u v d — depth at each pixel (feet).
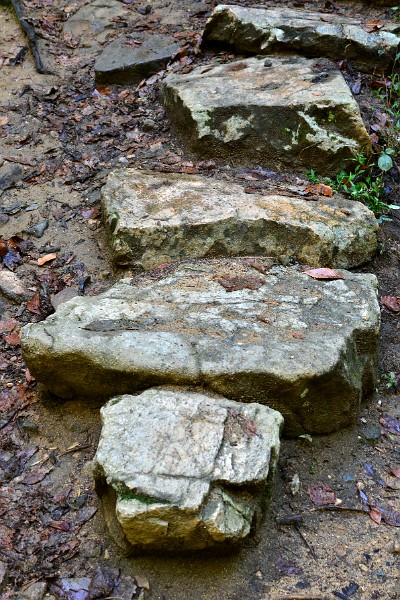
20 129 11.00
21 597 6.92
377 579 7.06
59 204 9.93
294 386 7.48
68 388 7.85
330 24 11.35
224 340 7.73
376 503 7.49
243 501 6.95
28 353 7.67
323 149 9.99
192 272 8.65
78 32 12.73
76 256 9.32
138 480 6.85
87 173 10.27
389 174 10.19
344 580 7.04
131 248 8.86
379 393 8.29
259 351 7.61
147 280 8.60
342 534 7.30
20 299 8.95
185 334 7.78
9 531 7.26
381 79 11.15
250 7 11.96
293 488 7.50
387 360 8.54
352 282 8.47
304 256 8.87
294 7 12.78
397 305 8.96
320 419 7.78
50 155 10.61
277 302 8.20
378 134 10.41
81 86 11.71
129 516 6.74
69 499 7.44
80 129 10.94
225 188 9.57
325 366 7.50
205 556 7.06
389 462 7.78
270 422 7.23
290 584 7.02
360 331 7.95
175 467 6.91
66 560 7.11
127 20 12.85
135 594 6.92
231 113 10.21
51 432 7.88
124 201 9.27
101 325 7.86
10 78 11.93
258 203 9.21
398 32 11.43
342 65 11.14
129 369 7.54
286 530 7.30
